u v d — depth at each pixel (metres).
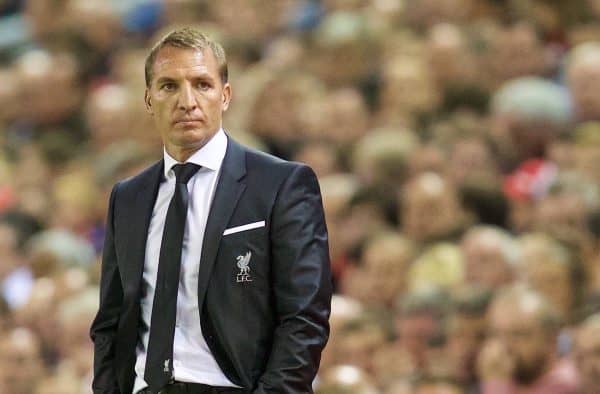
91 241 23.75
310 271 9.59
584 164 20.52
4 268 23.23
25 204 25.31
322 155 22.66
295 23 28.08
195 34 9.74
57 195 25.12
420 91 23.75
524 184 20.70
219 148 9.82
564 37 24.83
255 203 9.68
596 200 18.81
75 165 26.38
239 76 25.14
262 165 9.84
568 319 17.02
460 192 20.17
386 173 21.30
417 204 19.59
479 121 22.75
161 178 10.00
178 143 9.68
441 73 23.94
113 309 10.06
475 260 17.77
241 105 24.30
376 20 25.94
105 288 10.08
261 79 24.31
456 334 16.83
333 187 21.11
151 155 24.14
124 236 9.95
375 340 17.14
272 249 9.63
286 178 9.77
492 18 25.67
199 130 9.66
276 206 9.67
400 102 23.73
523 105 21.52
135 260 9.88
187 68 9.61
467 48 24.14
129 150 24.41
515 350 15.73
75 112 28.66
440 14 25.94
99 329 10.07
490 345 16.00
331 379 14.61
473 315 16.78
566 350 16.44
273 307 9.66
